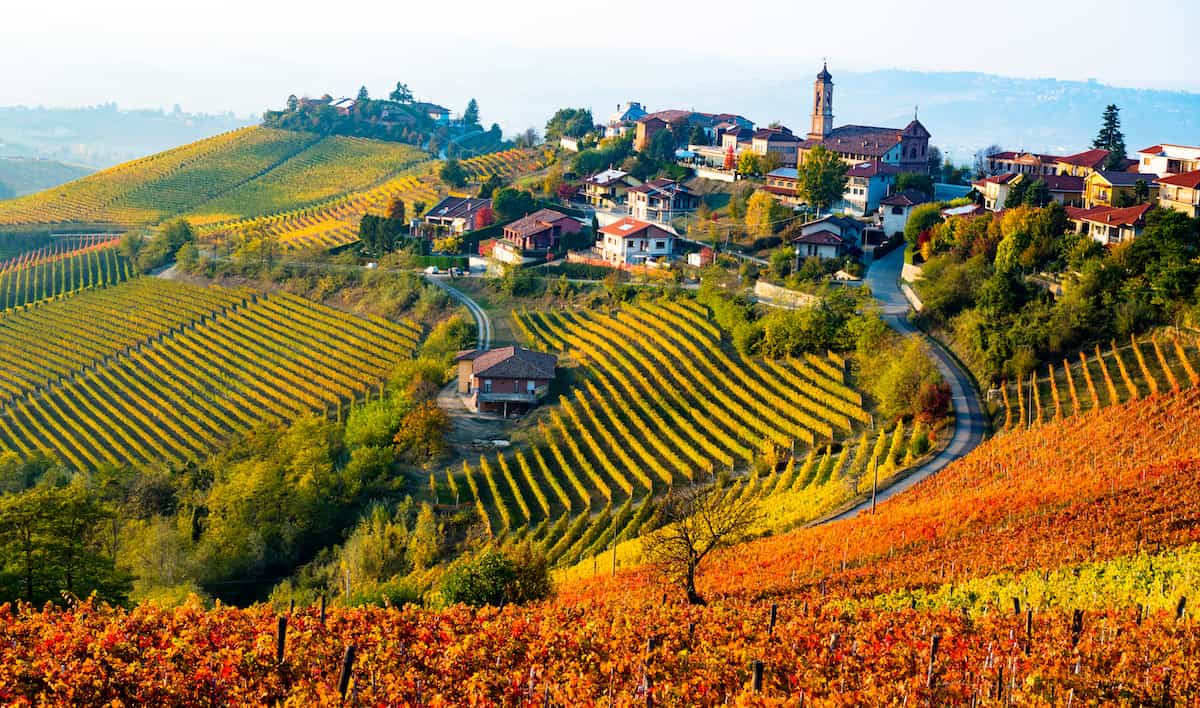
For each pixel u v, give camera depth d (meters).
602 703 37.78
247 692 39.22
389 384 134.25
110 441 137.62
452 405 124.50
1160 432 80.12
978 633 47.00
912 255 139.75
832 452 95.94
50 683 38.94
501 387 122.31
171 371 156.62
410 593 67.75
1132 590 53.53
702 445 103.06
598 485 99.12
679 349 124.31
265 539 96.31
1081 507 67.62
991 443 88.06
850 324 113.25
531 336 141.62
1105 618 46.38
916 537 68.75
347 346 154.88
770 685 40.47
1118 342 99.44
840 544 70.56
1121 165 166.38
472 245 188.12
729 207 171.75
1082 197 146.12
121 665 40.28
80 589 69.50
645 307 139.25
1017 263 119.69
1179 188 123.56
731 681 41.00
